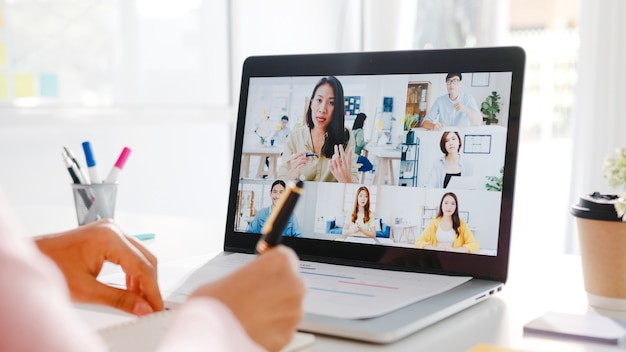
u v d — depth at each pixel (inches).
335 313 26.5
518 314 29.1
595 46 102.9
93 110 103.0
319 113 37.7
